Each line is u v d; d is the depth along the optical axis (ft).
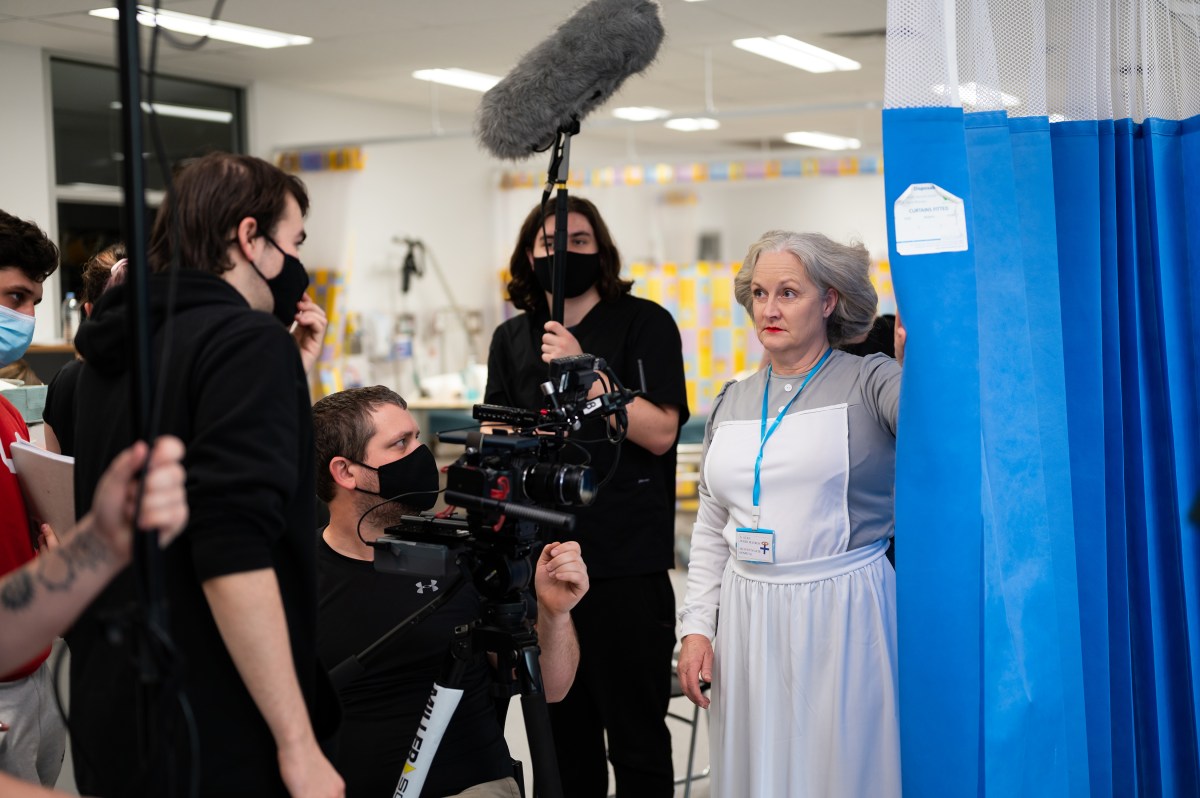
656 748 8.35
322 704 4.57
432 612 5.58
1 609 3.62
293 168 23.93
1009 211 5.32
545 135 7.29
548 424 5.45
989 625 5.21
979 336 5.25
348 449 6.30
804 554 6.26
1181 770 6.18
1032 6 5.48
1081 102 5.73
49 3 17.34
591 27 6.98
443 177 30.04
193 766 3.59
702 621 6.97
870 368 6.40
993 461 5.31
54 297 21.31
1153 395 6.08
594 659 8.31
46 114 20.97
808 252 6.40
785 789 6.26
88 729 4.26
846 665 6.15
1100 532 5.80
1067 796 5.51
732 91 27.07
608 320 8.78
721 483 6.63
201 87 24.30
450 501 5.14
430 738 5.45
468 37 20.53
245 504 3.88
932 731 5.18
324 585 6.43
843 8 18.60
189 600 4.08
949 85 5.05
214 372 4.04
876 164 23.43
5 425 6.62
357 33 20.13
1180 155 6.08
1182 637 6.11
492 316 31.55
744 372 25.32
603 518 8.26
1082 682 5.67
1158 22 6.07
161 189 23.25
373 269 27.91
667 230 37.68
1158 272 5.99
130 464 3.45
